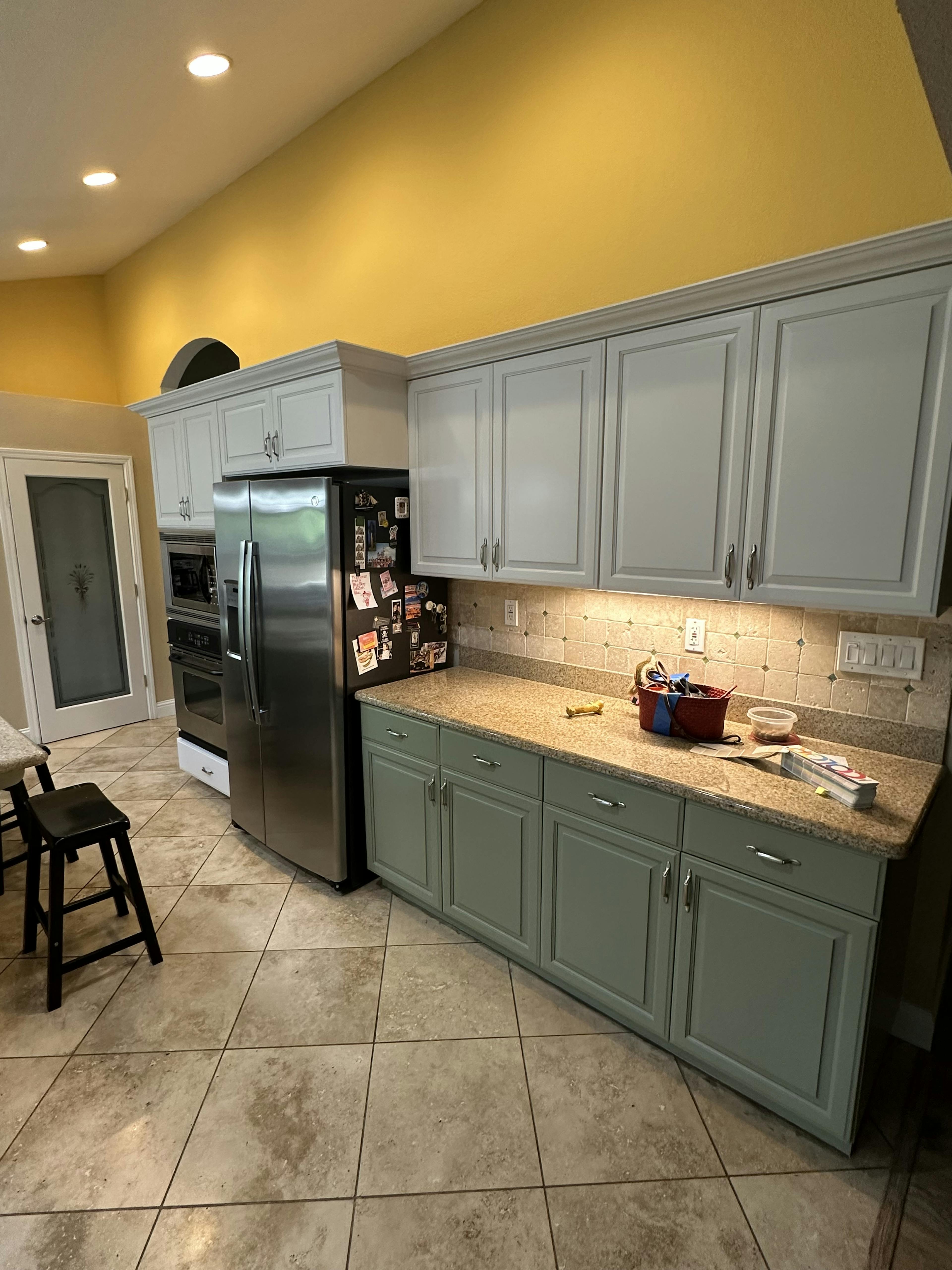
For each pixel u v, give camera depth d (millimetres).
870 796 1582
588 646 2619
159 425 3803
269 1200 1581
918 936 1998
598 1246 1477
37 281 4629
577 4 2188
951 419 1491
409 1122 1772
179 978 2324
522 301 2482
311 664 2680
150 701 5250
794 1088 1682
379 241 2936
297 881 2943
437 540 2693
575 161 2271
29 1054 2008
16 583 4480
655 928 1894
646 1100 1834
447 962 2393
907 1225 1512
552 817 2088
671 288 2055
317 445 2684
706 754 1973
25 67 2289
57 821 2289
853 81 1713
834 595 1710
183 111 2797
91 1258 1460
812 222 1822
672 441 1943
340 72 2721
